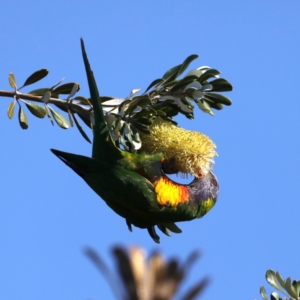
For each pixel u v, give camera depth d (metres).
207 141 10.16
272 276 8.62
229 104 10.56
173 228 10.80
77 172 10.00
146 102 9.96
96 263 2.78
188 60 10.37
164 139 10.00
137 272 2.73
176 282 2.74
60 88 10.52
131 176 9.81
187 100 10.34
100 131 9.79
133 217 10.30
